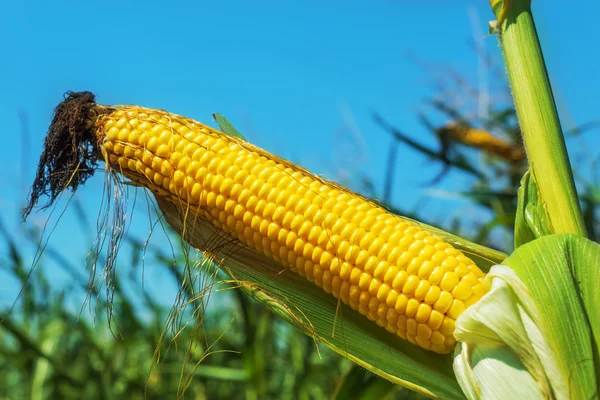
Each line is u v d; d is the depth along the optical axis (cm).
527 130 41
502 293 37
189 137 42
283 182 41
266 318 90
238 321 101
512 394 37
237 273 47
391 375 43
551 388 36
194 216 45
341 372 98
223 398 102
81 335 99
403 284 39
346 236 40
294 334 98
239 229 42
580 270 37
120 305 96
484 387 38
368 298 40
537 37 42
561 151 41
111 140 43
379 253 39
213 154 42
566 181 40
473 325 38
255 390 88
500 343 38
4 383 110
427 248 39
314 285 45
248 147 44
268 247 42
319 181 42
